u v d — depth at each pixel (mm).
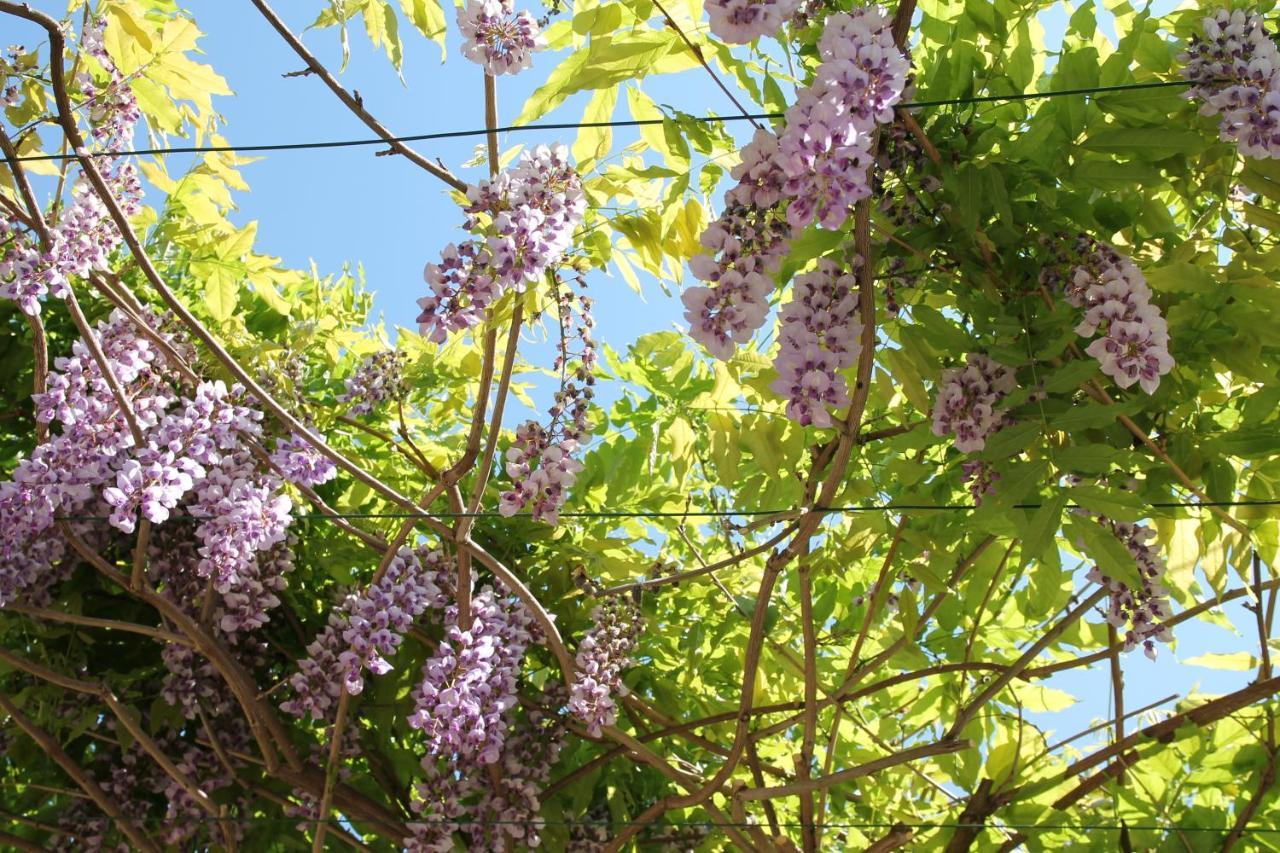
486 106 1688
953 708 2285
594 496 2299
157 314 2055
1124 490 1655
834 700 1987
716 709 2312
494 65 1653
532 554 2281
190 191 2012
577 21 1645
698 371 2127
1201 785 2006
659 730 2184
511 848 2072
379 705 2197
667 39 1659
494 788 2086
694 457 2059
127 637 2277
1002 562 2006
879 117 1438
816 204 1445
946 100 1709
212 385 1891
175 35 1870
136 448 1873
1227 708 1952
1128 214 1771
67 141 1867
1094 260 1672
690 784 2018
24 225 1872
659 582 2004
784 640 2344
